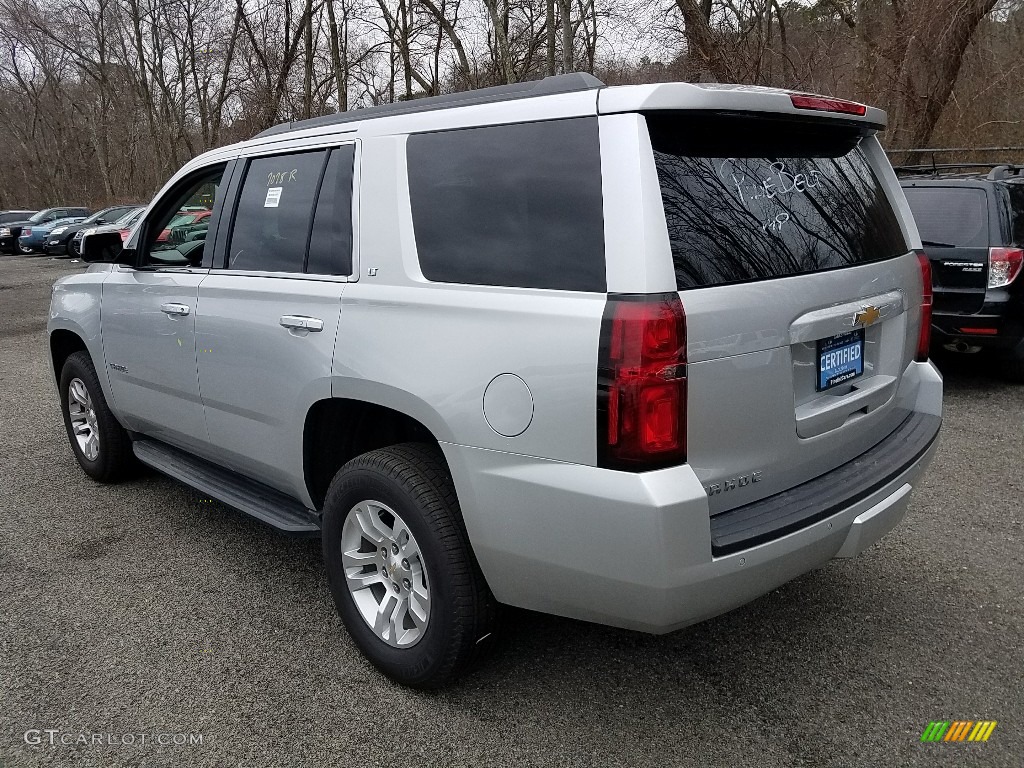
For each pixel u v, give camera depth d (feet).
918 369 10.77
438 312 8.48
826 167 9.20
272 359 10.45
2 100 177.17
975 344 20.51
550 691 9.33
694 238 7.34
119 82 130.82
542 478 7.55
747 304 7.48
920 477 9.68
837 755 8.17
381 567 9.52
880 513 8.57
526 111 8.11
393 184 9.25
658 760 8.16
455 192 8.66
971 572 11.81
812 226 8.61
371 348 9.03
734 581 7.43
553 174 7.80
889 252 9.86
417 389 8.46
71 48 124.77
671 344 6.91
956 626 10.43
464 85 58.75
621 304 7.06
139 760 8.31
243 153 11.77
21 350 32.83
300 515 11.15
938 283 20.65
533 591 8.09
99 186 175.11
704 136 7.86
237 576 12.33
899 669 9.56
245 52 68.74
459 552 8.52
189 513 14.80
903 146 44.96
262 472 11.47
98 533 13.96
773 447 7.96
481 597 8.64
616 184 7.27
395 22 63.93
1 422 21.40
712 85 7.64
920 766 7.98
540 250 7.80
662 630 7.50
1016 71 45.37
